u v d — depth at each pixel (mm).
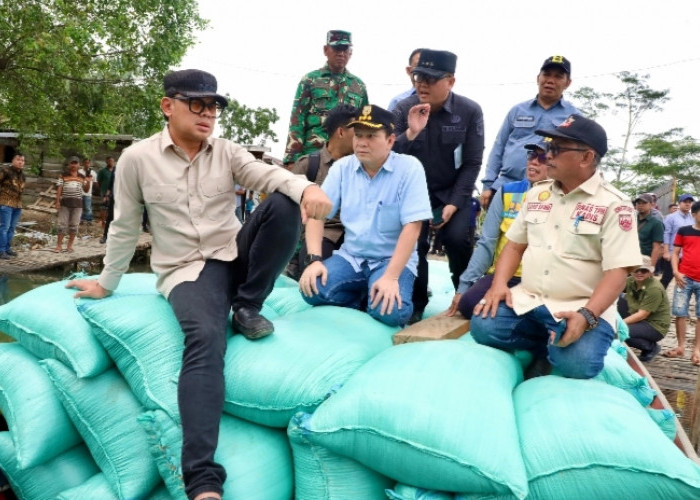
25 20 10375
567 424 1883
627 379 2410
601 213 2297
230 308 2385
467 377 2051
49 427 2410
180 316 2176
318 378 2146
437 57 3393
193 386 2012
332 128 3545
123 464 2250
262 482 2086
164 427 2082
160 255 2457
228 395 2188
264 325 2299
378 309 2709
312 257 2861
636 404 2080
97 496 2273
